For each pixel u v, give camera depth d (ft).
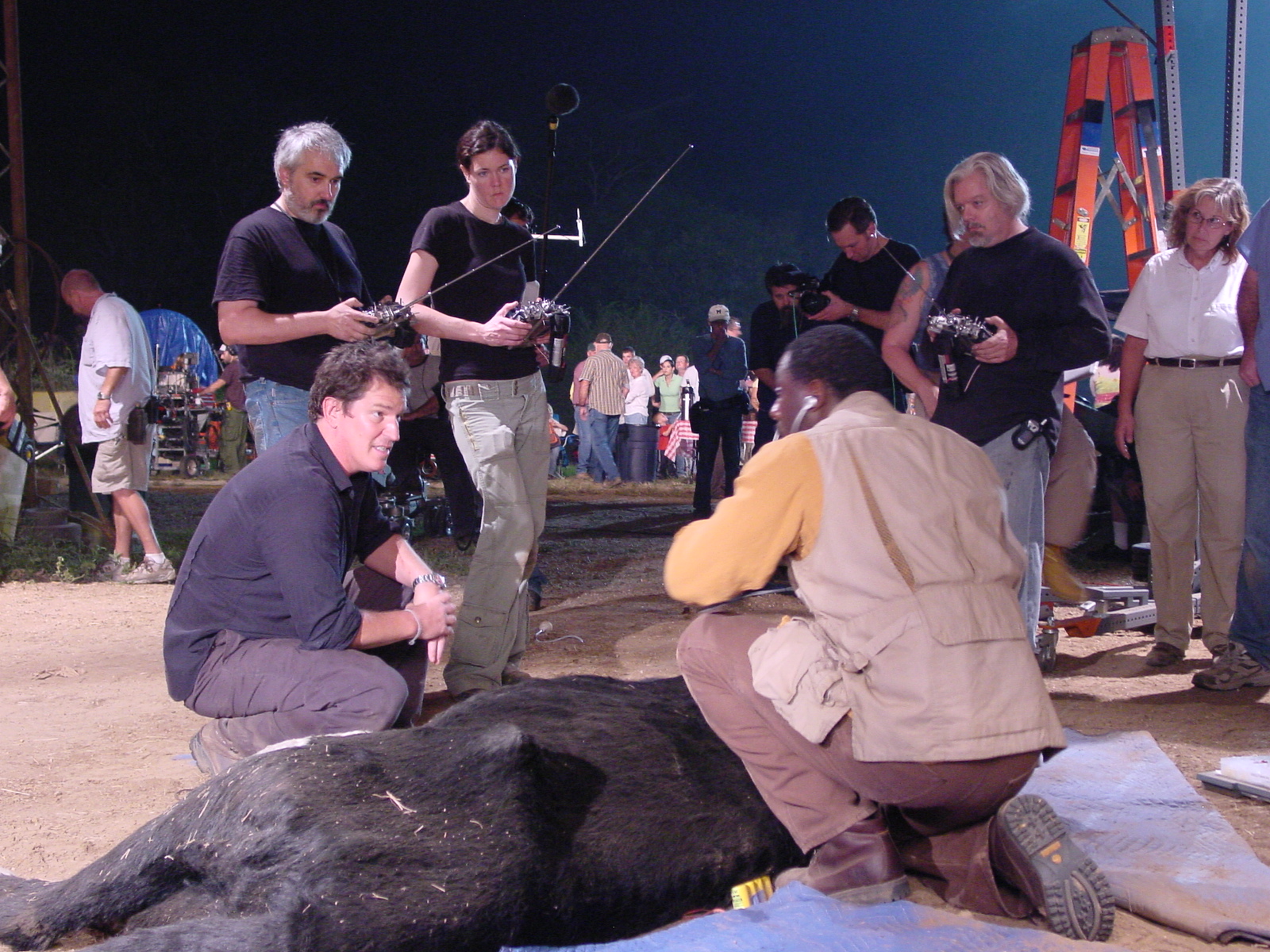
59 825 11.36
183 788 12.49
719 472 43.70
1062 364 14.87
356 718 11.62
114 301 26.66
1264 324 16.69
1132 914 9.52
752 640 9.46
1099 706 16.19
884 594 8.51
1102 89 22.59
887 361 16.39
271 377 15.75
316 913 7.88
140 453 27.09
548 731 9.76
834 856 9.37
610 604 24.81
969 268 15.49
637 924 9.19
